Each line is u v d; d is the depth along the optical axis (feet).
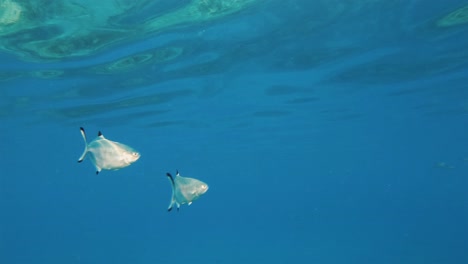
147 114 91.50
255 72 61.82
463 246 145.38
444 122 123.44
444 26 44.98
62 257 180.04
